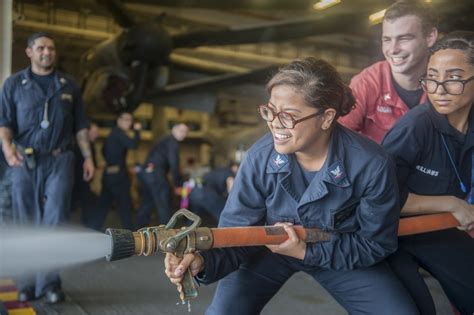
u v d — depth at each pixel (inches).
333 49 446.0
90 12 389.1
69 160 121.3
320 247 60.1
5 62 134.9
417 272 71.6
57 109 118.8
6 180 128.0
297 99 53.2
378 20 182.2
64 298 121.3
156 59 341.7
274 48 475.5
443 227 68.5
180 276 54.2
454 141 69.4
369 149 58.2
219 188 227.3
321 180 58.1
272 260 66.9
